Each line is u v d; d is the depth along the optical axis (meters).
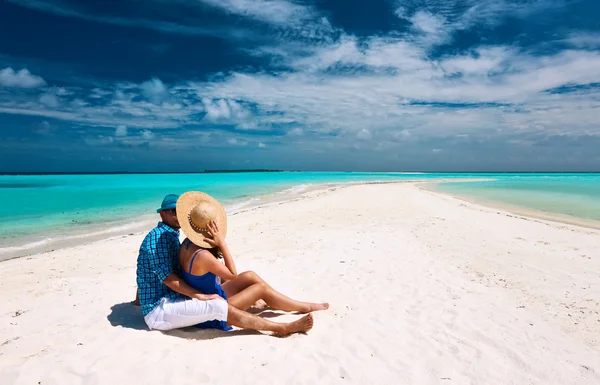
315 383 3.39
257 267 7.35
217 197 25.98
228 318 4.18
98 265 7.85
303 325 4.34
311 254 8.41
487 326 4.79
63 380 3.16
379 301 5.61
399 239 10.09
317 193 28.94
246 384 3.29
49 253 8.99
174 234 4.26
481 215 15.45
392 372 3.67
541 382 3.59
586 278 6.88
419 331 4.61
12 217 15.40
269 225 12.58
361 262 7.76
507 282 6.61
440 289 6.18
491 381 3.58
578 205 20.55
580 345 4.31
